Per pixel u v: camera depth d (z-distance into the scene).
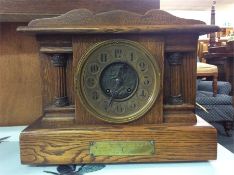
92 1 0.68
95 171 0.53
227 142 2.02
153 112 0.56
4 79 0.79
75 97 0.55
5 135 0.74
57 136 0.53
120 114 0.56
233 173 0.51
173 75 0.57
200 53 3.01
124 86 0.56
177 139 0.54
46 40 0.55
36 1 0.67
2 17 0.66
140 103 0.56
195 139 0.54
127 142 0.54
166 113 0.57
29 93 0.80
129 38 0.55
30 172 0.53
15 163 0.57
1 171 0.53
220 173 0.51
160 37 0.55
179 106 0.57
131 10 0.69
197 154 0.55
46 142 0.53
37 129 0.54
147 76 0.55
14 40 0.78
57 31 0.52
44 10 0.68
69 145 0.54
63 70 0.57
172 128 0.54
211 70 2.14
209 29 0.53
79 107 0.56
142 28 0.52
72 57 0.57
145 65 0.55
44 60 0.57
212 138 0.54
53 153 0.54
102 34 0.54
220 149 0.65
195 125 0.55
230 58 2.67
